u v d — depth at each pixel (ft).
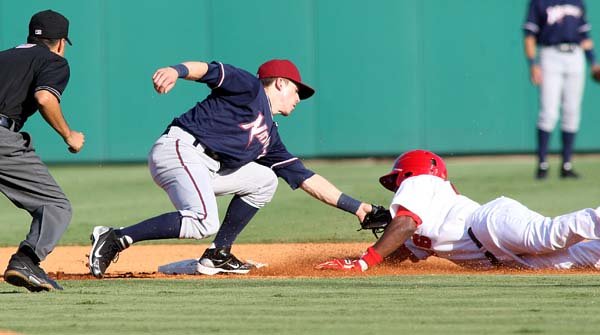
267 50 175.22
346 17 175.42
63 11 174.50
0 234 100.99
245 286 61.11
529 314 49.57
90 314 51.11
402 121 176.76
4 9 174.29
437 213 67.36
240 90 63.36
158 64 175.11
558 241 63.36
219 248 69.10
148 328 47.21
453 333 45.01
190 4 174.50
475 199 123.03
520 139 176.04
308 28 175.42
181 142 64.23
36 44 59.31
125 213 115.85
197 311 51.72
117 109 176.55
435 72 175.94
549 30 147.84
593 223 61.93
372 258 66.44
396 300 54.44
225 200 129.39
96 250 62.54
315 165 177.47
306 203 123.13
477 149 176.55
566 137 150.51
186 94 175.42
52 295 57.67
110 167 178.70
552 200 121.80
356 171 162.81
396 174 68.80
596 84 176.86
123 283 63.21
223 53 174.81
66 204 58.85
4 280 60.54
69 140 59.21
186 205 63.31
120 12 174.91
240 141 64.59
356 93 176.45
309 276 66.13
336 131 177.27
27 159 57.77
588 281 60.90
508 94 175.52
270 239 93.09
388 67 176.04
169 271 70.33
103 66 175.73
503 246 65.87
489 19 174.81
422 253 69.05
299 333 45.50
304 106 177.58
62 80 57.82
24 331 46.75
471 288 58.59
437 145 176.86
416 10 175.22
